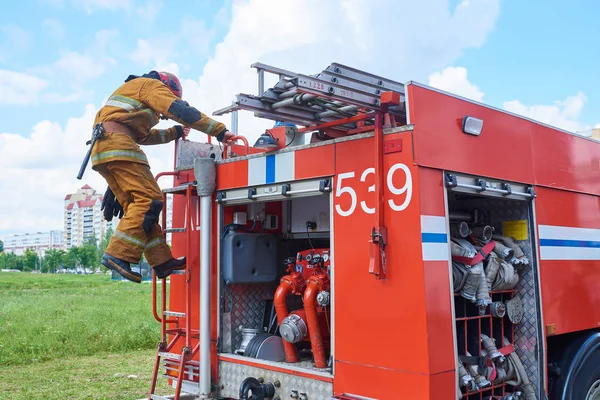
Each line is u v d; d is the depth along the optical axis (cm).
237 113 485
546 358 417
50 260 11662
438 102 348
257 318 486
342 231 365
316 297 403
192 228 486
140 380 755
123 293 2767
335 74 335
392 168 338
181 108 416
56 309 1642
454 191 360
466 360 369
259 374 416
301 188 396
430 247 327
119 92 440
